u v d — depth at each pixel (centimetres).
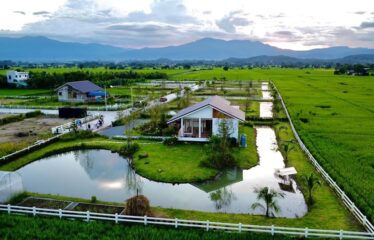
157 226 2400
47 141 4575
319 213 2650
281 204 2936
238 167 3831
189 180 3431
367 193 2872
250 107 7956
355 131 5325
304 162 3956
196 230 2347
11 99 9281
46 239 2200
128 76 15738
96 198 3047
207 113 4562
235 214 2656
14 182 2859
